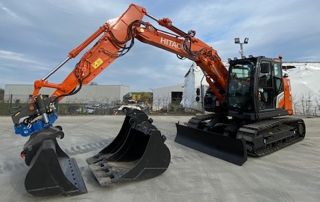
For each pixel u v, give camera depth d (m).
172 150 8.50
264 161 7.32
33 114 5.27
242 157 7.00
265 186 5.39
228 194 4.97
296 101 24.12
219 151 7.70
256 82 8.07
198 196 4.87
